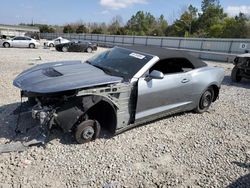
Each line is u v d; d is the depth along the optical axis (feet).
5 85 22.57
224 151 13.35
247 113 19.88
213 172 11.34
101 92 12.29
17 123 13.21
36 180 9.81
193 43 98.99
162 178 10.62
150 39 120.06
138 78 13.67
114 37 145.59
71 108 11.76
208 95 18.85
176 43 106.42
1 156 11.06
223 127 16.63
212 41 90.89
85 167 10.87
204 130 15.90
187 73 16.55
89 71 13.67
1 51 63.00
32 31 214.90
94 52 81.87
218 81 18.94
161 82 14.66
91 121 12.60
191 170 11.37
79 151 12.03
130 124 14.14
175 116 17.94
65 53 70.23
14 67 33.71
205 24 232.53
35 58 47.91
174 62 16.06
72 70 13.62
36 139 12.04
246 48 79.97
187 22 245.65
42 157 11.29
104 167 11.00
